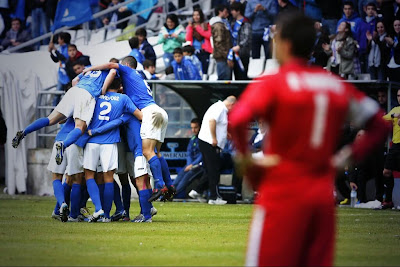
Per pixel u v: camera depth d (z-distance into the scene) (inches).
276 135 584.4
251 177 585.9
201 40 2433.6
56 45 2935.5
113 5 2923.2
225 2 2642.7
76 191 1461.6
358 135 2023.9
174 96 2351.1
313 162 579.8
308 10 2381.9
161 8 2871.6
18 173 2479.1
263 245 577.6
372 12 2287.2
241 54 2322.8
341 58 2245.3
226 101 2121.1
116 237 1165.1
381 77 2277.3
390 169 1994.3
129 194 1510.8
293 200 573.9
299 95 578.2
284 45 605.0
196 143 2262.6
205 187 2244.1
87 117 1419.8
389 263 898.7
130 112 1455.5
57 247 1019.3
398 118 1980.8
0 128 2556.6
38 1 2918.3
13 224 1392.7
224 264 866.1
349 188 2177.7
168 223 1448.1
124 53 2770.7
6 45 2923.2
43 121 1443.2
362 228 1398.9
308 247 590.6
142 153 1460.4
